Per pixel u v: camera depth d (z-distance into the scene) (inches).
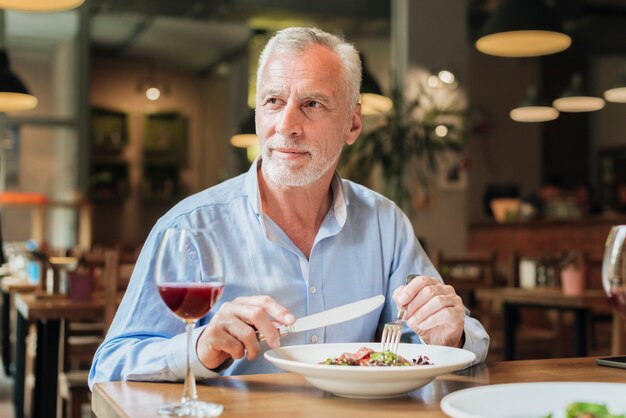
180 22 346.0
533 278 171.2
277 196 58.0
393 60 337.4
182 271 40.4
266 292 56.9
